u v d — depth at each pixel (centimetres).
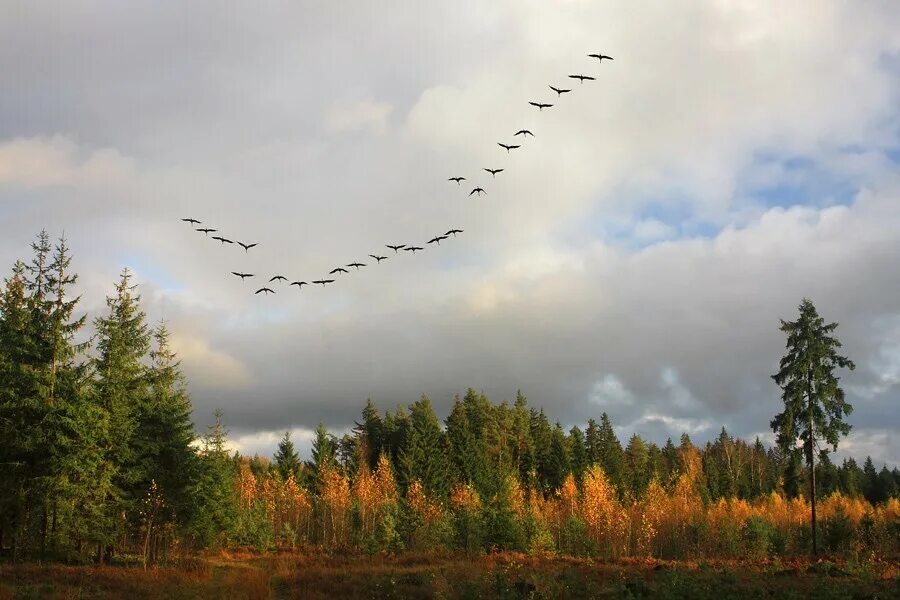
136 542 5262
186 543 5081
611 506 6262
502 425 9569
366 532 6244
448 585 2594
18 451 3550
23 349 3575
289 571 3491
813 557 3966
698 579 2595
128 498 4072
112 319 4091
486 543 5141
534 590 2367
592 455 9944
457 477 8325
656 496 6800
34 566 3164
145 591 2684
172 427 4325
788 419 4297
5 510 3528
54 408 3556
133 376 4269
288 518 7538
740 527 5666
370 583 2898
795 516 6794
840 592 2131
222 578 3228
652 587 2386
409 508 5528
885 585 2327
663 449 12238
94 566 3450
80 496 3631
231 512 5794
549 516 6512
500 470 8131
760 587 2312
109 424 3822
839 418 4269
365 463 8706
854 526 5056
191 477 4353
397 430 9888
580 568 3544
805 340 4347
